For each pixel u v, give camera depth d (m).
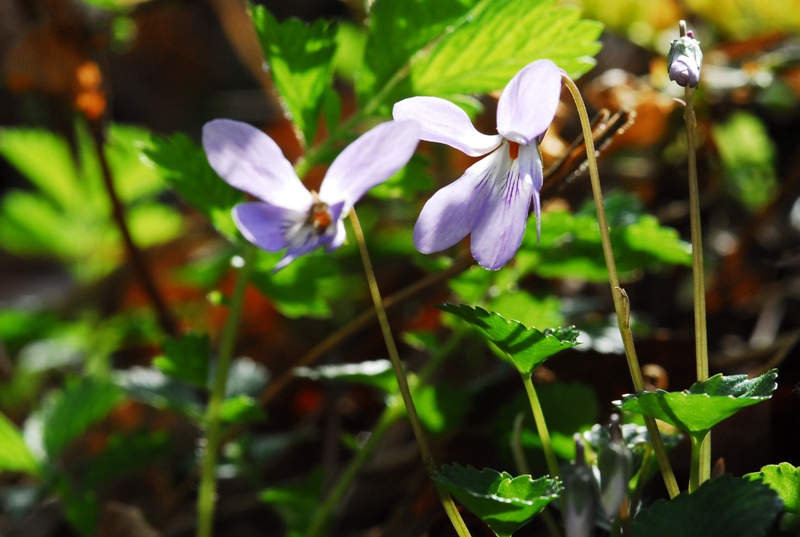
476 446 0.33
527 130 0.26
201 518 0.31
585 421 0.31
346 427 0.39
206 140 0.26
